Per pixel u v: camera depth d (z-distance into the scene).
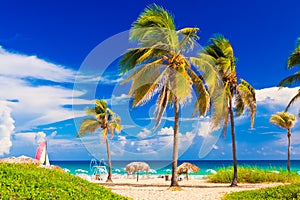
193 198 13.04
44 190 7.75
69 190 8.23
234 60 20.73
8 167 10.09
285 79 21.19
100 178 23.53
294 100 21.91
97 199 8.19
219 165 81.62
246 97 20.62
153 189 15.99
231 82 20.55
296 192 10.75
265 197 11.07
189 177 31.89
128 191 14.79
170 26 13.13
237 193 13.17
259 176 23.62
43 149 21.22
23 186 7.65
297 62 20.61
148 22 13.15
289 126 30.02
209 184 22.22
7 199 6.57
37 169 10.83
